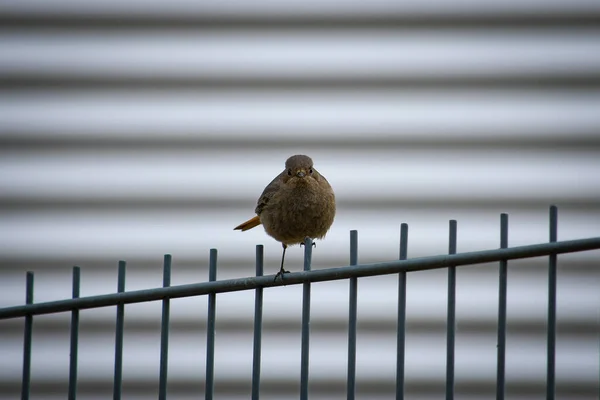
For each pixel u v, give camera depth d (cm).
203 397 1175
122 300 638
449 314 587
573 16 1202
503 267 579
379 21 1223
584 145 1190
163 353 632
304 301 614
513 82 1204
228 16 1230
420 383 1166
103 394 1172
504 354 579
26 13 1225
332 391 1169
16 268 1191
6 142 1210
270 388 1169
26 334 666
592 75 1195
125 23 1231
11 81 1220
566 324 1166
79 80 1224
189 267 1196
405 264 587
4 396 1171
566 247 562
